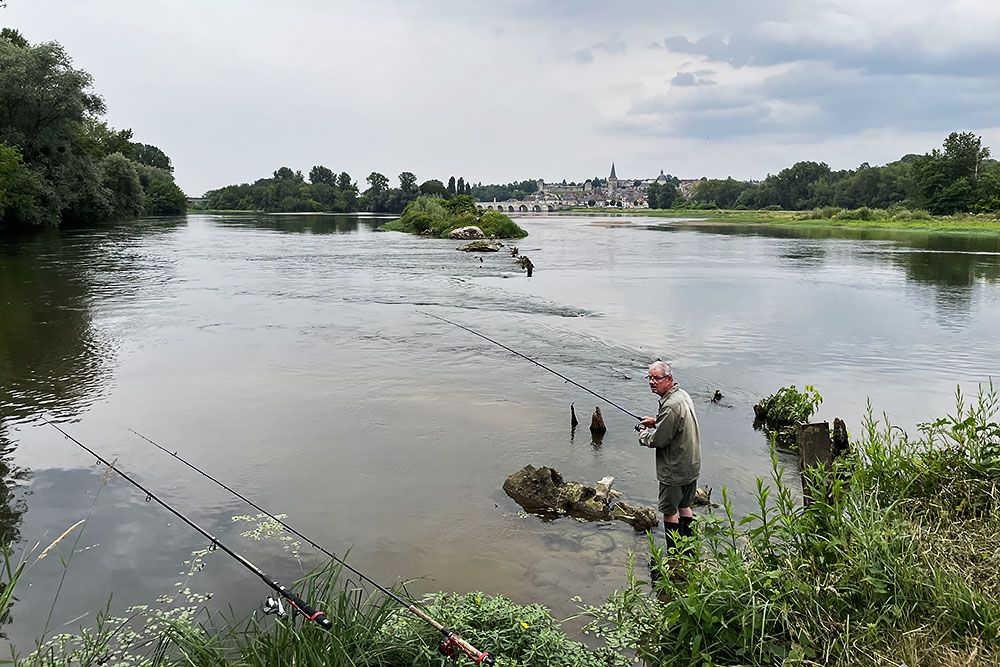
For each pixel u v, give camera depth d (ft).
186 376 38.75
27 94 161.68
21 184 153.17
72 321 54.90
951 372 41.63
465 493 23.77
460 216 208.13
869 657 13.08
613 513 22.30
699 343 49.70
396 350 45.96
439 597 16.75
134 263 103.91
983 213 307.37
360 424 30.89
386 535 20.70
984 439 21.44
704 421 32.12
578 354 45.42
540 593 17.70
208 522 21.49
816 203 508.94
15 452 27.09
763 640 13.79
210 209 557.33
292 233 206.80
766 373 41.14
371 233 211.00
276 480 24.76
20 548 19.71
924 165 354.13
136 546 19.98
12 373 38.99
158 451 27.40
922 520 18.26
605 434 30.01
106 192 206.49
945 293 78.28
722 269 106.42
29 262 101.96
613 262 119.34
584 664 14.37
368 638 14.39
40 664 13.88
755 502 23.26
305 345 47.26
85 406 33.12
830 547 15.70
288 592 15.38
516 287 80.94
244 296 70.23
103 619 16.42
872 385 38.65
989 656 12.79
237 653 14.42
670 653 14.64
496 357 44.24
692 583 14.97
